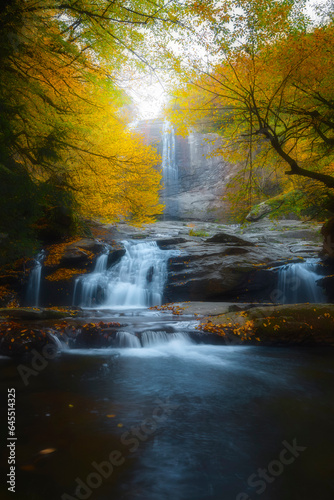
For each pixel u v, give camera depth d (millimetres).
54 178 11008
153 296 13391
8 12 6809
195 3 7430
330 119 10273
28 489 2352
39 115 9023
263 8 7723
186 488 2459
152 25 8008
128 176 13445
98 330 7195
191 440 3166
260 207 24766
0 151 7465
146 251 15594
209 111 10445
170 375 5262
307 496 2400
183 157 39000
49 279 12984
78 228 16109
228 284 12945
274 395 4445
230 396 4383
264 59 8641
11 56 8242
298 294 13094
